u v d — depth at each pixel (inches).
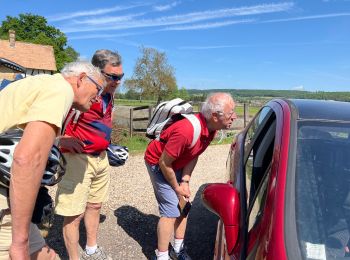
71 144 123.4
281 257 61.7
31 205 71.6
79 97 90.9
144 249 159.9
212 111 120.3
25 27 2336.4
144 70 1552.7
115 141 424.8
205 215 197.8
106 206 207.0
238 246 77.6
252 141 119.0
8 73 128.6
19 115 78.5
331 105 99.9
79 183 128.1
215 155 363.6
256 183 91.4
